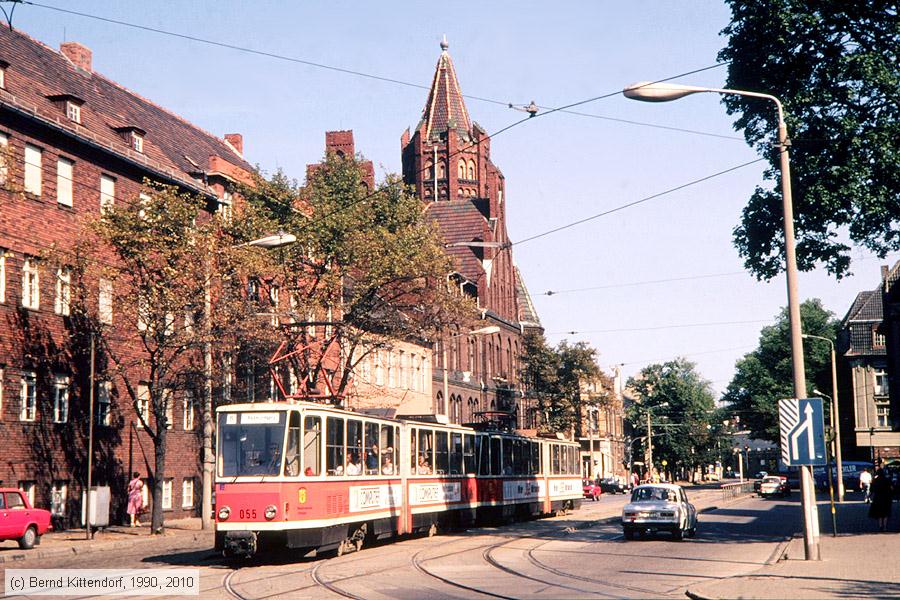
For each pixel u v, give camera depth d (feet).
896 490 209.87
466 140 356.18
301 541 76.23
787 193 69.31
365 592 56.95
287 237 101.65
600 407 287.28
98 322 117.19
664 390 418.92
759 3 95.14
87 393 128.26
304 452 77.36
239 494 75.51
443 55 366.22
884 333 264.11
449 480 111.86
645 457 417.28
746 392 342.85
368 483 89.15
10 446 113.70
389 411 100.12
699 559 77.15
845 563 68.28
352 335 132.16
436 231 143.23
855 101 91.86
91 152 130.62
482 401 271.69
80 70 154.71
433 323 138.51
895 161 89.15
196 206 116.67
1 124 113.80
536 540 100.07
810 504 70.44
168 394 119.55
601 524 133.39
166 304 113.09
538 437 157.89
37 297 119.85
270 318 125.80
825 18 92.79
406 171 367.45
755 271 99.76
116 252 115.34
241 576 65.77
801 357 69.15
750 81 96.68
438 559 78.79
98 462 130.72
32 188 119.24
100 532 119.65
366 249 131.03
